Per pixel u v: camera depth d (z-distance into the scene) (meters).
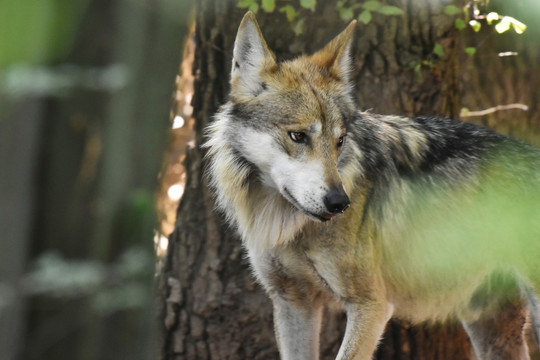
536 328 9.44
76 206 3.37
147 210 3.48
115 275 3.44
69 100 3.19
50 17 2.54
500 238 9.43
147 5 3.27
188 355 11.02
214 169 9.11
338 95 8.38
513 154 9.66
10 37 2.48
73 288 3.31
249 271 10.79
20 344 3.29
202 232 10.95
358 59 10.51
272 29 10.46
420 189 9.18
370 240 8.70
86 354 3.45
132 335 3.59
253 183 8.76
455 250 9.40
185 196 11.16
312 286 9.23
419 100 10.59
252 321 10.80
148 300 3.62
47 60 2.68
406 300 9.63
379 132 9.12
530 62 15.69
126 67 3.27
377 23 10.44
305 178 7.77
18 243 3.28
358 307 8.71
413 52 10.55
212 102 10.84
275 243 8.74
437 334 10.96
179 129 15.72
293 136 7.92
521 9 3.84
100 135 3.31
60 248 3.36
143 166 3.45
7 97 2.93
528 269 9.41
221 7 10.65
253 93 8.33
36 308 3.31
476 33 15.34
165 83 3.39
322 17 10.37
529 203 9.41
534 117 15.78
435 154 9.40
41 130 3.21
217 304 10.85
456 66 11.47
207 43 10.81
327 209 7.62
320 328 10.06
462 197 9.32
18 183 3.24
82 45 3.17
